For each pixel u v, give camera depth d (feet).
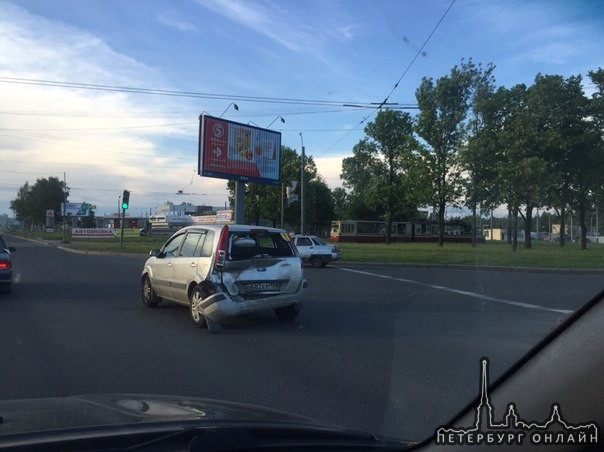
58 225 378.53
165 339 26.27
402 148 168.76
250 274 29.25
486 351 23.86
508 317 33.45
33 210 357.61
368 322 31.60
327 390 18.20
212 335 27.43
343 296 43.55
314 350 24.27
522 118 97.55
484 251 78.95
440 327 29.99
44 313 33.24
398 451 10.15
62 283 49.85
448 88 129.70
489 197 81.51
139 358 22.38
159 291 34.24
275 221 233.96
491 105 103.96
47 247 133.18
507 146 91.56
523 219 101.04
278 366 21.40
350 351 24.07
